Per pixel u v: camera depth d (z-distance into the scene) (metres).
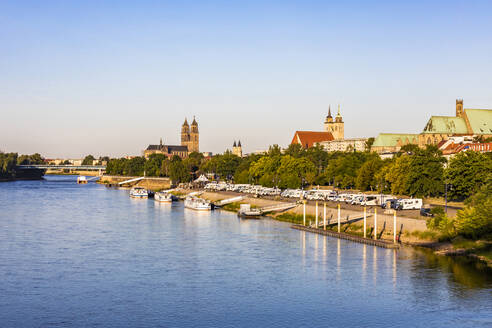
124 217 198.38
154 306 88.56
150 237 149.25
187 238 147.12
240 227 169.12
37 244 137.75
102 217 198.25
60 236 150.50
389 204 158.12
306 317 83.69
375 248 129.00
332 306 88.25
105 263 116.38
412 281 100.06
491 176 145.00
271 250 129.00
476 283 98.44
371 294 93.62
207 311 86.25
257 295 93.88
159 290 96.75
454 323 80.88
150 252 127.81
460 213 127.62
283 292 95.31
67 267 112.81
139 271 109.56
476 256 116.75
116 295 94.06
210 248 132.38
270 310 86.69
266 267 112.00
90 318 83.38
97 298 92.44
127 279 103.69
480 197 137.38
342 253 123.75
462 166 170.88
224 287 98.31
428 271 106.56
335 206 179.12
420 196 186.50
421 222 136.50
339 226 148.00
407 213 152.00
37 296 93.56
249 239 144.88
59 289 97.38
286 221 184.62
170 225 174.50
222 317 83.81
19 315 84.56
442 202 183.50
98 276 105.75
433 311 85.44
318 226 162.25
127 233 156.50
